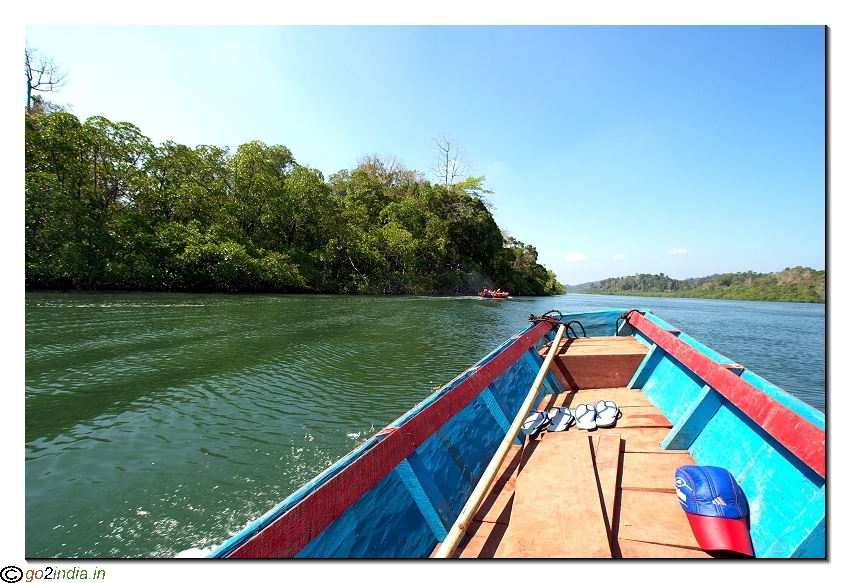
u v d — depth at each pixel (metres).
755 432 3.01
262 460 5.56
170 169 27.72
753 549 2.39
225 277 26.00
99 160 23.88
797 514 2.30
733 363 3.96
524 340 6.10
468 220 50.44
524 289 62.31
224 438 6.11
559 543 2.36
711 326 27.20
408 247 39.91
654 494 2.98
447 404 3.65
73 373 8.41
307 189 33.19
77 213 20.84
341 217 37.28
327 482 2.21
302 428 6.55
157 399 7.38
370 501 2.51
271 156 39.47
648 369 5.58
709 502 2.50
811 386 12.65
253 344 11.77
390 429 2.89
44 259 19.70
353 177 50.47
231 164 31.81
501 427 4.38
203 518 4.40
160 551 3.93
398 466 2.87
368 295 33.81
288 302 23.06
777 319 34.00
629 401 5.10
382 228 41.44
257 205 31.56
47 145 21.25
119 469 5.20
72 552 3.86
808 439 2.33
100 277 21.33
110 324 13.00
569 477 3.02
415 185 54.50
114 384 7.97
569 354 5.98
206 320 14.93
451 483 3.18
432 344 13.75
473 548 2.63
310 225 34.19
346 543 2.22
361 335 14.57
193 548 3.98
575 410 4.59
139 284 22.97
